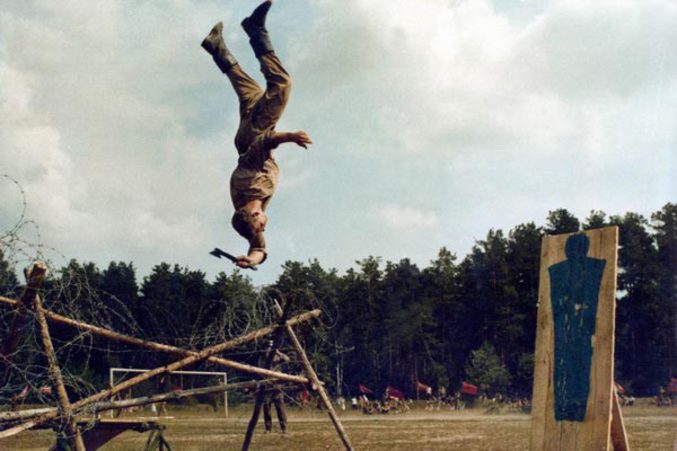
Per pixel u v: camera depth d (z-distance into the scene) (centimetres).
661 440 1816
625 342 5784
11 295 1027
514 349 6819
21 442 1917
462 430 2422
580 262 860
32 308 998
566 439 834
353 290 6944
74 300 1046
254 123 925
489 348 6331
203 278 5819
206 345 1194
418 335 6875
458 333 7081
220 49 966
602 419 811
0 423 1035
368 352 6862
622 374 5744
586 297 848
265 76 925
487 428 2525
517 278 7056
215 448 1808
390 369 6900
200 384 2761
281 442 1970
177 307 5472
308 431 2358
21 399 1045
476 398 6109
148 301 5772
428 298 7088
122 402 1085
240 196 928
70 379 1090
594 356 830
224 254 923
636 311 5816
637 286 5856
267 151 926
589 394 827
